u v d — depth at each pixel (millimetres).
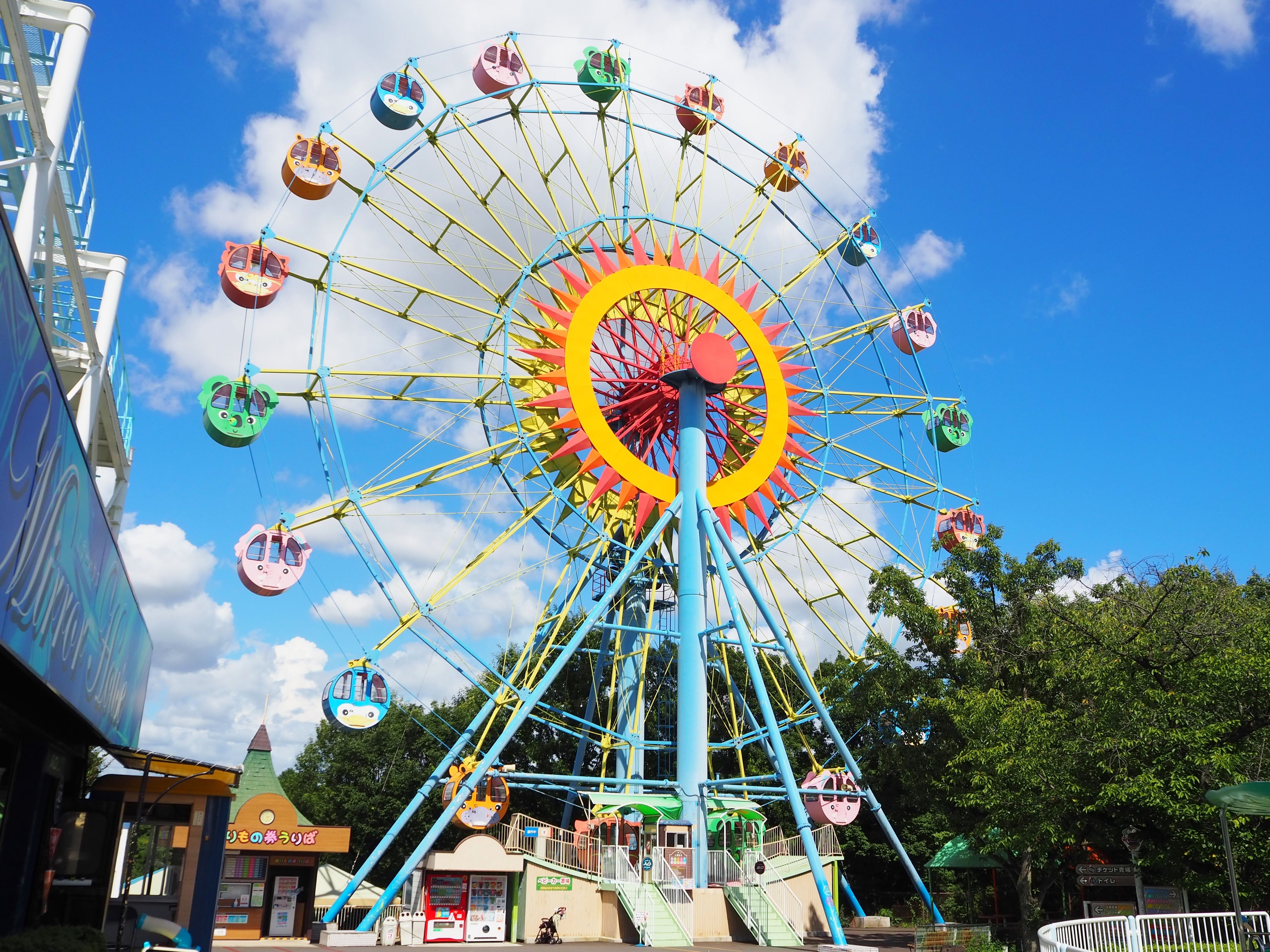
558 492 42062
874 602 39375
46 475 12031
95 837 20562
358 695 38094
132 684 23391
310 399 42094
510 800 64562
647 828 42562
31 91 17891
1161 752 27859
